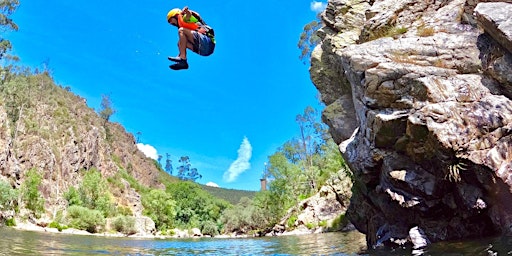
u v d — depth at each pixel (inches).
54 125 2987.2
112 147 4261.8
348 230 1419.8
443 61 481.4
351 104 743.7
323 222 1567.4
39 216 1734.7
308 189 2134.6
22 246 628.7
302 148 2381.9
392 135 488.1
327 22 792.9
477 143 408.2
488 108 421.4
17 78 3031.5
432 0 571.5
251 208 2746.1
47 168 2407.7
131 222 2033.7
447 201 464.8
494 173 390.0
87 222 1768.0
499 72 434.3
